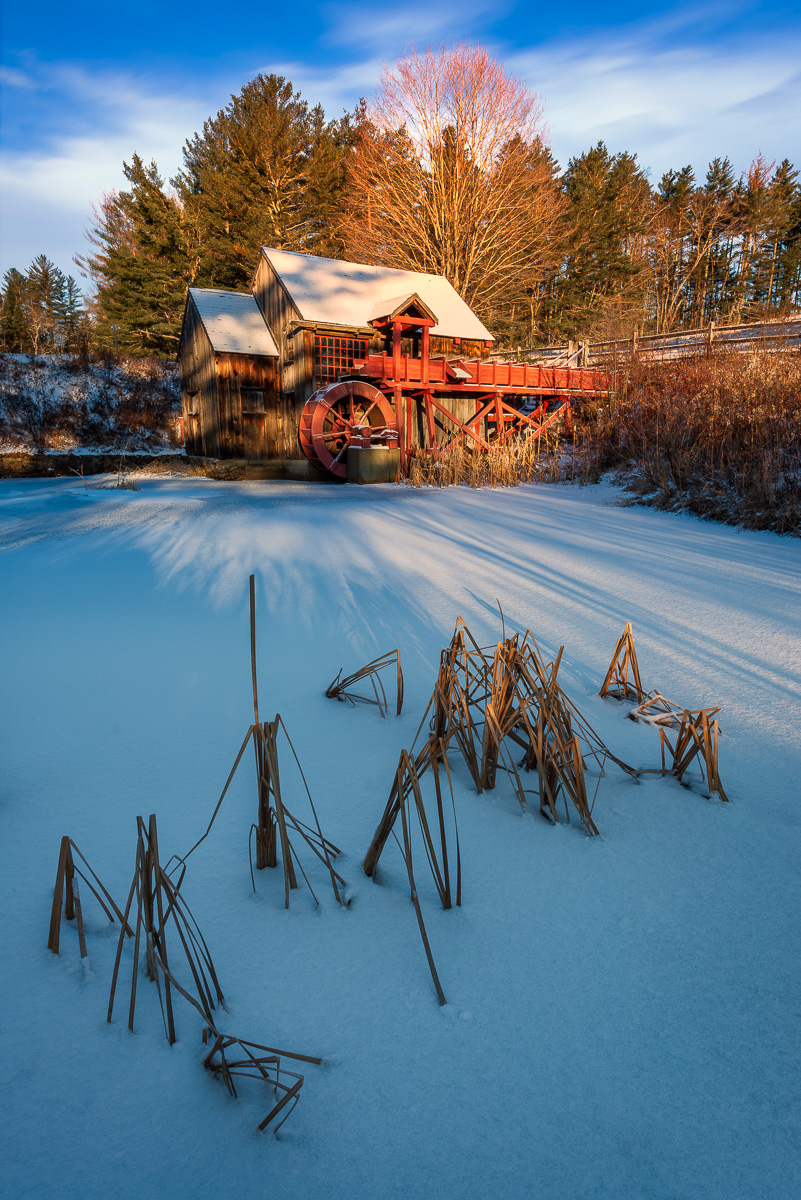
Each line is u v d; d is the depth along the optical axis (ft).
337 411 58.95
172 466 70.79
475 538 27.73
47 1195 3.85
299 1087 4.22
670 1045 5.02
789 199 174.19
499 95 101.04
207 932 6.07
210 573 21.35
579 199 136.87
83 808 8.02
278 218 108.17
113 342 108.47
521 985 5.56
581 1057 4.90
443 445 68.03
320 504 39.22
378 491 47.80
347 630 15.46
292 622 16.07
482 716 10.66
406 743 9.87
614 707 11.48
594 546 26.40
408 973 5.65
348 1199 3.89
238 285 109.91
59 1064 4.71
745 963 5.88
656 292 169.07
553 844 7.60
